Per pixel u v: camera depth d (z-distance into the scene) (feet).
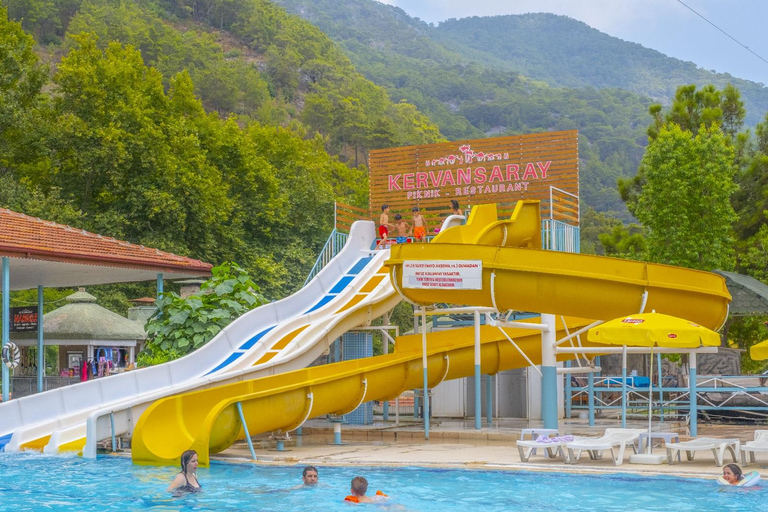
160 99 164.86
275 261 178.70
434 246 52.44
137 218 149.28
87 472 42.75
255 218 178.29
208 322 72.02
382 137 481.87
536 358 69.31
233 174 179.32
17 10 442.50
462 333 68.08
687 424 64.18
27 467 44.60
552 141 85.15
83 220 143.54
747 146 124.98
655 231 105.19
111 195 151.43
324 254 86.58
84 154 145.07
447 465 42.98
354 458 47.09
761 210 117.50
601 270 49.80
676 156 104.01
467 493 35.99
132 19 495.82
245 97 490.49
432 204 90.68
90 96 151.33
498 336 68.03
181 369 61.21
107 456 48.60
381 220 86.12
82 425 52.80
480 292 51.29
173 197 148.66
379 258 80.07
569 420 71.15
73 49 159.22
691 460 44.27
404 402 99.40
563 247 75.92
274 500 34.81
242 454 49.44
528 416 74.02
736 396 64.39
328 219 200.03
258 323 68.39
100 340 101.76
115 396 57.57
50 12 462.60
